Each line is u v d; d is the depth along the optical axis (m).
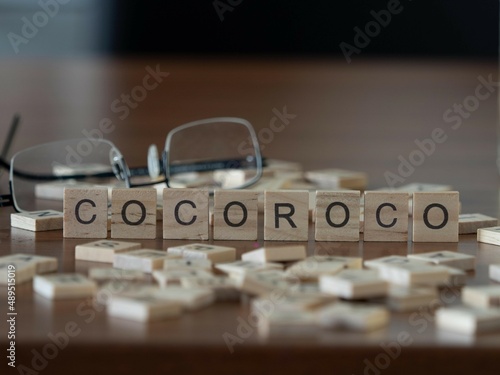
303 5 2.87
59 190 0.72
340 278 0.50
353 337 0.47
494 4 2.84
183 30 2.86
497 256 0.58
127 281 0.53
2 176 0.80
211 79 2.40
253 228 0.62
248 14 2.89
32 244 0.60
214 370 0.47
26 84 2.11
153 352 0.47
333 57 2.91
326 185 0.79
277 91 2.15
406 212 0.62
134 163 0.92
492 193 0.78
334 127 1.54
